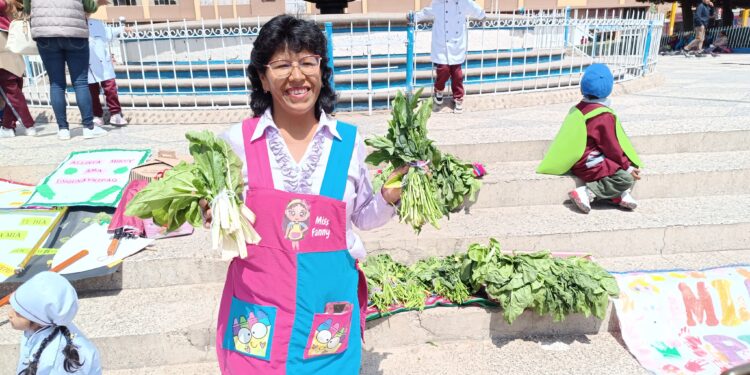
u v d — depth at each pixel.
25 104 5.48
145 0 26.28
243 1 26.09
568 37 9.73
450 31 6.02
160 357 2.79
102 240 3.41
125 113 6.41
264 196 1.67
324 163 1.74
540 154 4.60
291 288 1.72
